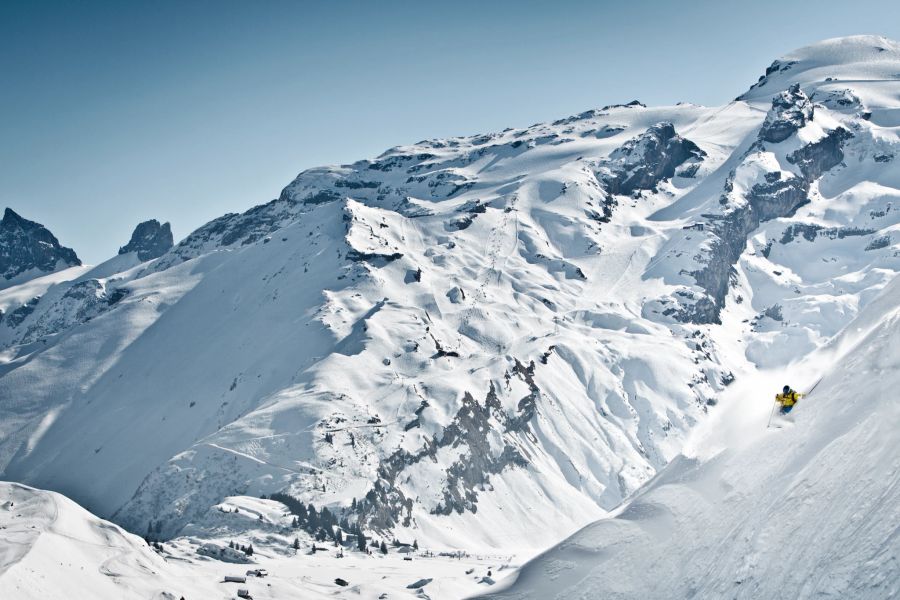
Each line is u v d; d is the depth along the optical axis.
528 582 53.44
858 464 39.28
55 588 104.31
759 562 40.09
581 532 54.50
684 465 52.25
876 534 35.56
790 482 42.28
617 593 47.00
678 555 46.22
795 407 46.41
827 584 35.72
